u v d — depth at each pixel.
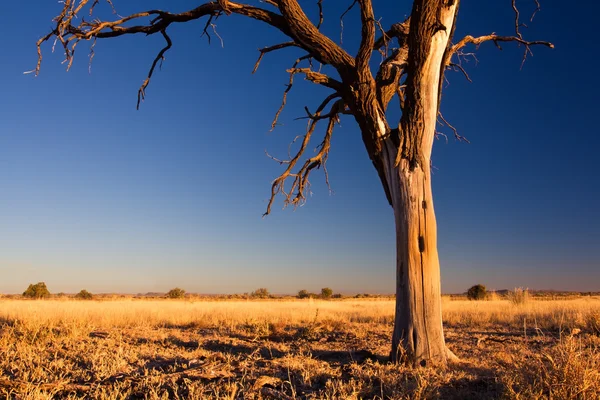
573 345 5.15
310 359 7.85
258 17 8.58
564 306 20.67
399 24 9.00
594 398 4.54
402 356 7.52
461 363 7.55
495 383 5.66
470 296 38.94
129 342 10.41
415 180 7.93
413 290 7.69
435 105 8.06
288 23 8.28
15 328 10.79
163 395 5.34
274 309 22.67
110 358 7.57
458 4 8.25
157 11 9.35
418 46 7.74
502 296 37.88
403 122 7.98
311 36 8.28
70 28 9.11
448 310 20.38
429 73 7.90
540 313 17.91
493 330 14.38
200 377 6.28
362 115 8.25
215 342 10.88
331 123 10.11
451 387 5.75
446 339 11.82
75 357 7.86
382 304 32.34
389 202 8.41
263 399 5.45
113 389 5.78
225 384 5.84
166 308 21.89
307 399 5.38
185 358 7.94
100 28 9.20
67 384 6.01
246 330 13.85
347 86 8.28
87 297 50.84
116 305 23.88
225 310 21.19
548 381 4.86
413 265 7.75
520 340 11.25
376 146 8.23
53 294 53.69
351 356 8.19
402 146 7.96
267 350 9.68
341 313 20.64
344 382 6.10
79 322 12.81
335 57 8.31
